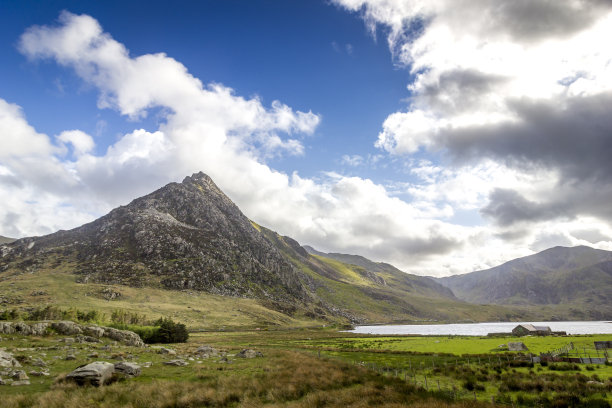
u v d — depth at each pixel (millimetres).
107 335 61844
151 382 27016
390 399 24609
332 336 142375
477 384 33312
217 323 175875
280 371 34000
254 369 35594
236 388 25875
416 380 36438
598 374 35219
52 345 47094
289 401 24062
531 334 125938
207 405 22047
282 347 85750
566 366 40688
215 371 33875
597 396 26391
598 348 64812
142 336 90688
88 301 167625
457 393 30031
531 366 42812
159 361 39594
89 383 25156
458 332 199625
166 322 96438
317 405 22609
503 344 76125
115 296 185750
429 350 72500
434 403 23406
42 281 195500
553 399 26312
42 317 100625
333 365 40250
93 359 37281
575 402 25188
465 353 64188
